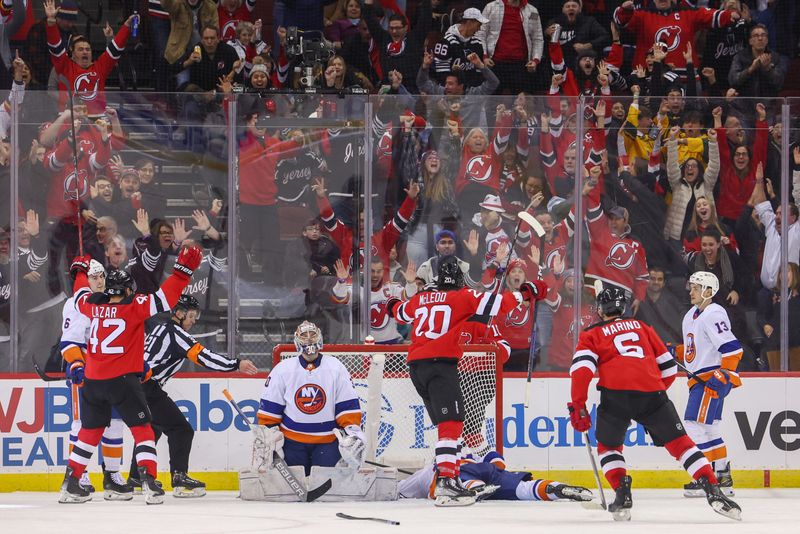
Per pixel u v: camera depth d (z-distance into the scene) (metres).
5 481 22.02
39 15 30.16
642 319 23.41
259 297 22.84
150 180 22.70
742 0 31.42
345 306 22.98
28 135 22.56
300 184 22.89
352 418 19.31
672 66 30.16
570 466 22.81
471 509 17.61
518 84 29.77
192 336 22.70
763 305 23.41
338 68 27.44
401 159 23.03
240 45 29.73
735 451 22.94
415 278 23.09
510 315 23.27
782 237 23.38
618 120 23.27
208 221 22.80
